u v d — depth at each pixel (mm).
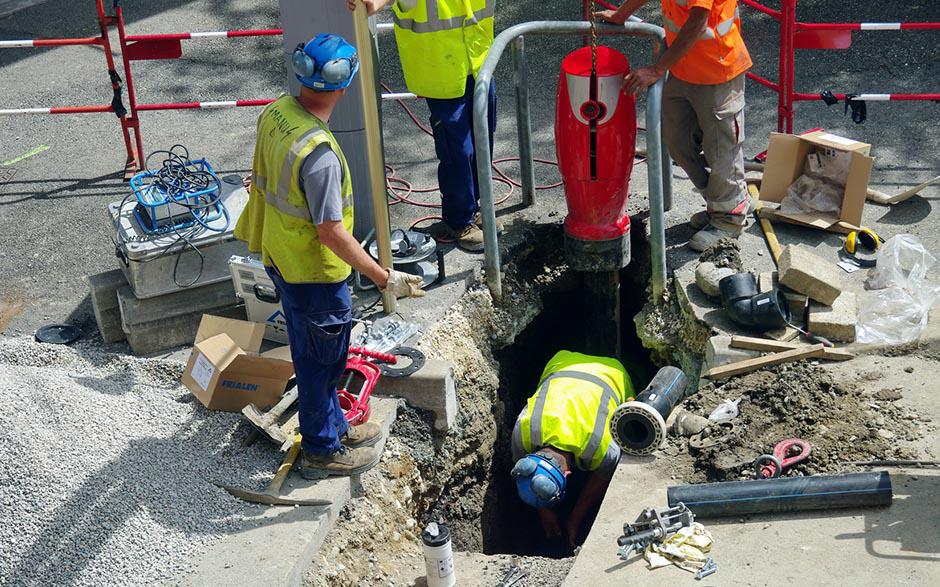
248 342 5180
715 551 4230
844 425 4832
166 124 8477
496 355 6281
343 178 4090
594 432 5223
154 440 4781
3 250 6738
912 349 5289
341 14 5570
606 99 5652
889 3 9531
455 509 5539
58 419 4734
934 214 6469
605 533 4418
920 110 7820
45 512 4289
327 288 4215
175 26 10227
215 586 4047
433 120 5965
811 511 4371
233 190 5863
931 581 3928
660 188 5762
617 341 6703
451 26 5578
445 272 6129
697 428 4945
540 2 10195
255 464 4707
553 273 6711
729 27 5660
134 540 4219
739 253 6129
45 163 7930
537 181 7316
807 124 7777
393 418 5109
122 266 5617
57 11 10664
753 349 5352
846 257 6059
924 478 4461
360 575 4477
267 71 9406
